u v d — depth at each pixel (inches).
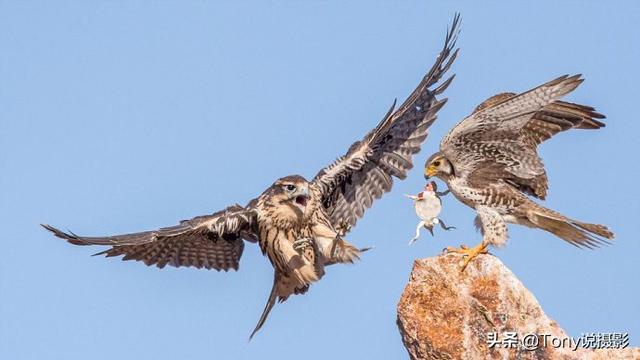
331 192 601.3
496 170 616.7
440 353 499.8
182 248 582.6
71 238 507.8
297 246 555.2
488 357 493.0
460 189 617.0
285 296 585.3
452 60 609.3
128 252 572.7
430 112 621.9
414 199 550.9
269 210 564.4
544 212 603.8
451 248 520.1
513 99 575.2
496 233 606.9
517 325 494.3
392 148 615.8
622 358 498.3
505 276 499.5
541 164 613.6
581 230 602.2
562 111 616.7
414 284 511.5
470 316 498.9
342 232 551.8
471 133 604.7
